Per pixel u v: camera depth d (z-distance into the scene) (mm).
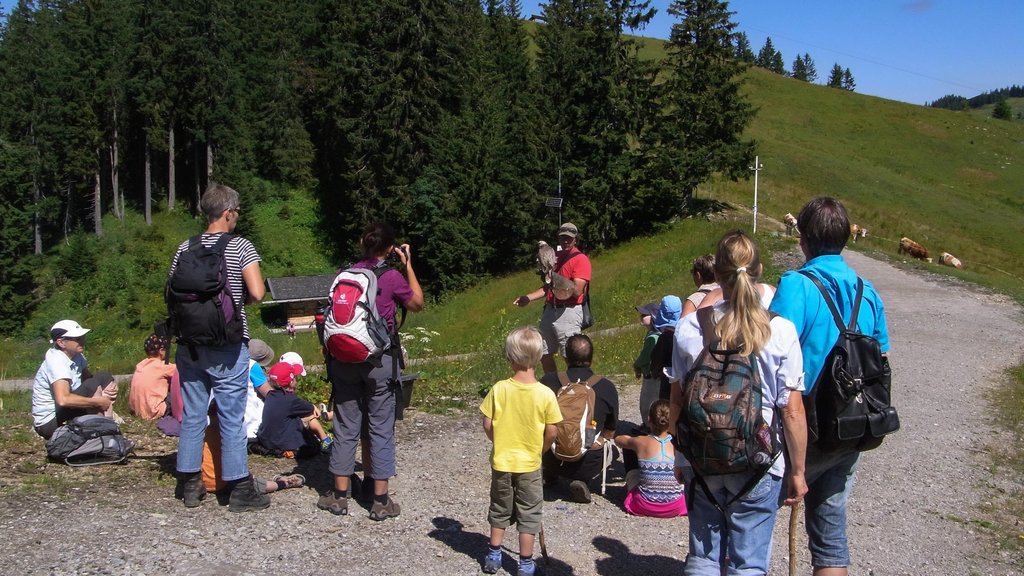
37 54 56156
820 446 3367
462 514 5273
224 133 58406
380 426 5004
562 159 38219
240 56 63344
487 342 18469
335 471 5023
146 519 4738
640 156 37188
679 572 4598
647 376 6406
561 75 38844
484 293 34750
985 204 53719
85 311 48969
